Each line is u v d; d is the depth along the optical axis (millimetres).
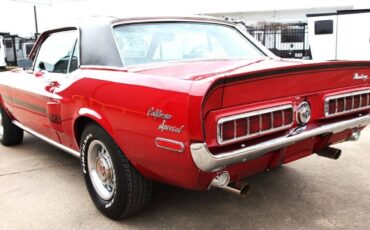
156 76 2791
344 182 4109
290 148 3078
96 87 3201
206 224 3273
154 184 4039
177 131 2516
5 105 5266
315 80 3029
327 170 4453
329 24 11266
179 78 2639
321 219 3324
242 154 2574
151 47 3479
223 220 3336
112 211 3273
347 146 5395
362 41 10938
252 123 2627
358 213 3424
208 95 2418
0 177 4414
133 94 2838
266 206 3580
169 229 3205
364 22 10812
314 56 11742
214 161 2461
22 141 5844
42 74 4312
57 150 5441
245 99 2600
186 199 3729
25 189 4062
